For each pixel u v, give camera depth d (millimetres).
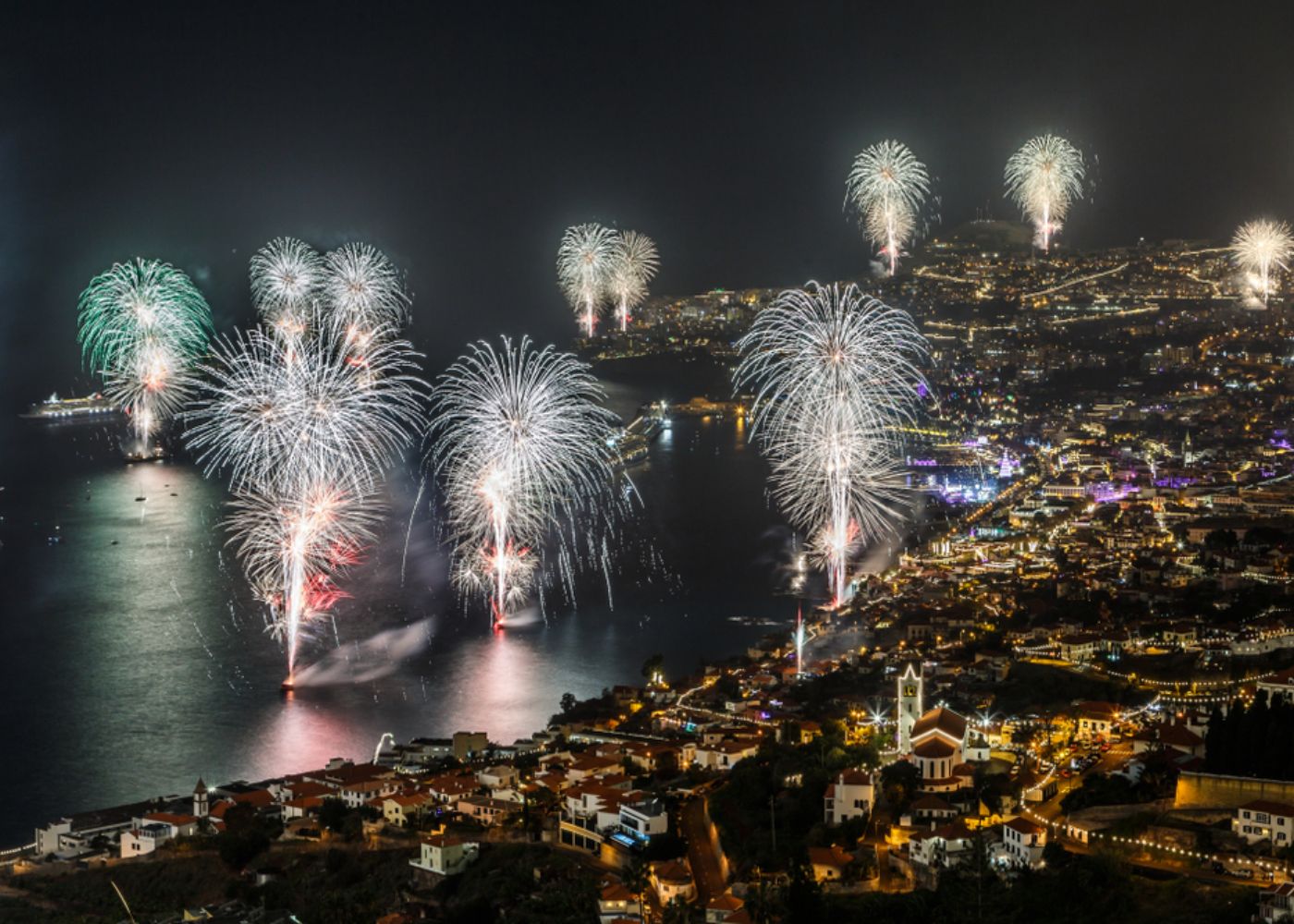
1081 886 199375
